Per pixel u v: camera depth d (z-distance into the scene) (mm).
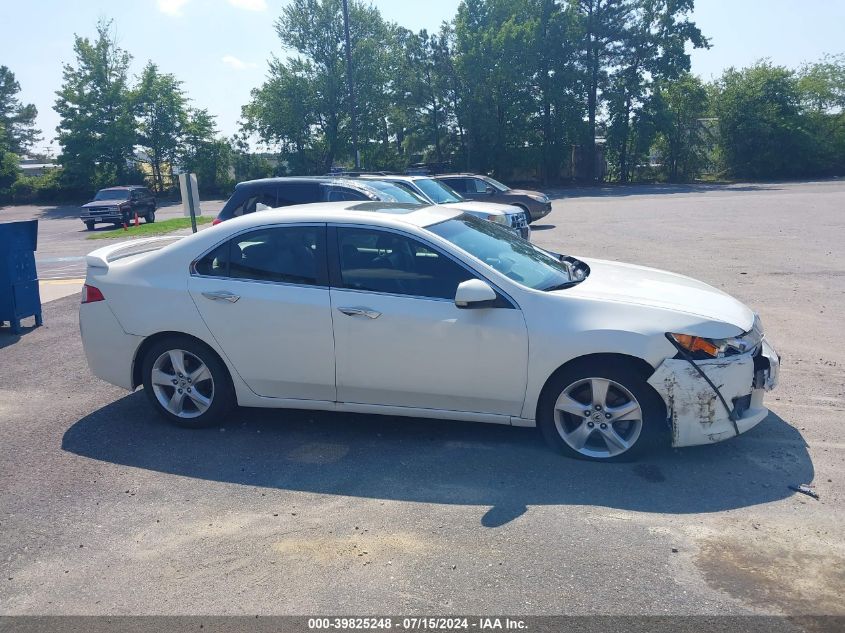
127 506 4270
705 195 35125
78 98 53781
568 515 3961
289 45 55219
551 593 3252
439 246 4867
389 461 4773
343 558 3607
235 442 5195
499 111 52719
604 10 51344
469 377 4727
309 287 5020
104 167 55219
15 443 5285
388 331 4809
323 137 56812
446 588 3316
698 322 4434
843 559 3471
